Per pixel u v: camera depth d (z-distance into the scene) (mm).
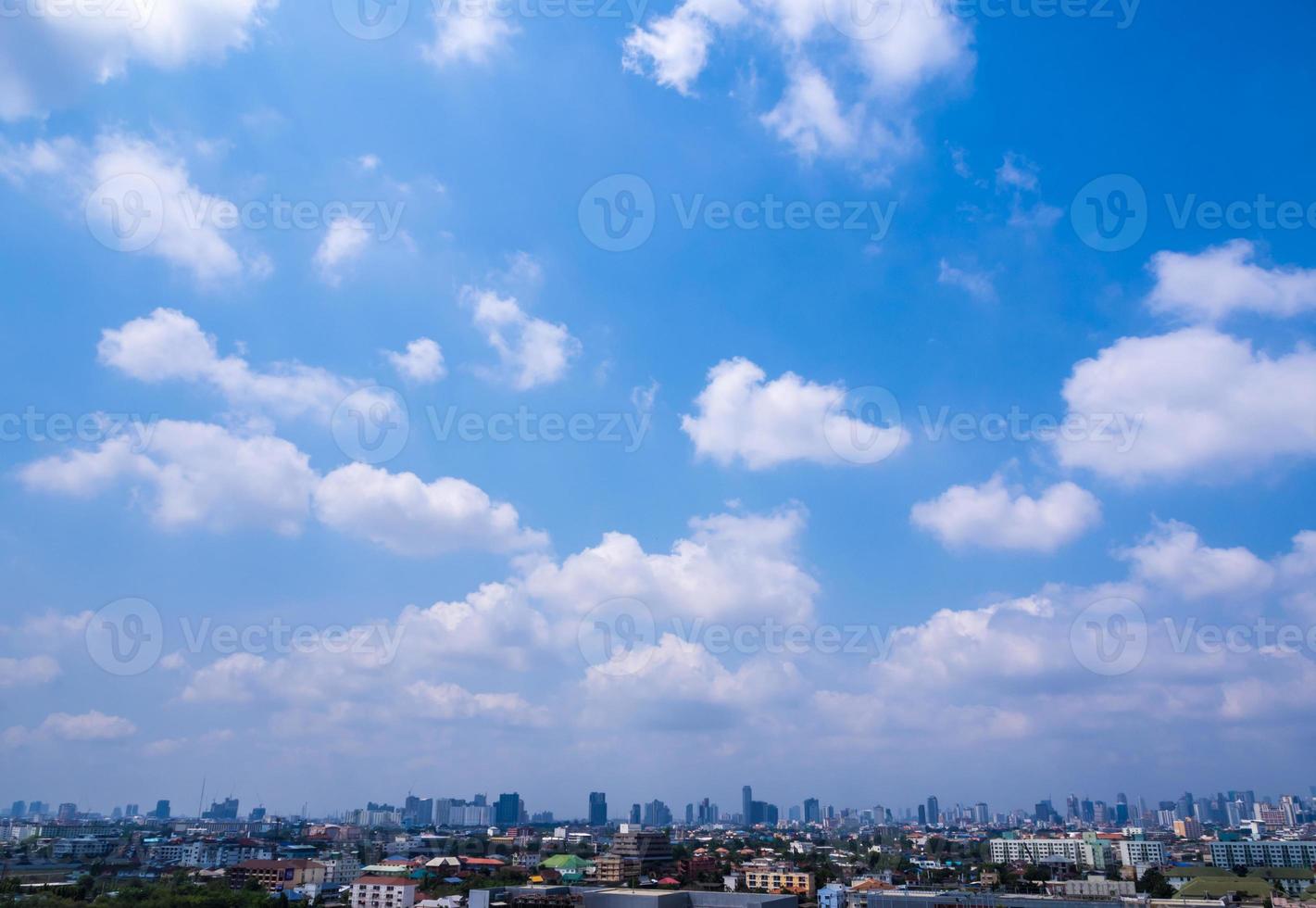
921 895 162125
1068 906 155500
